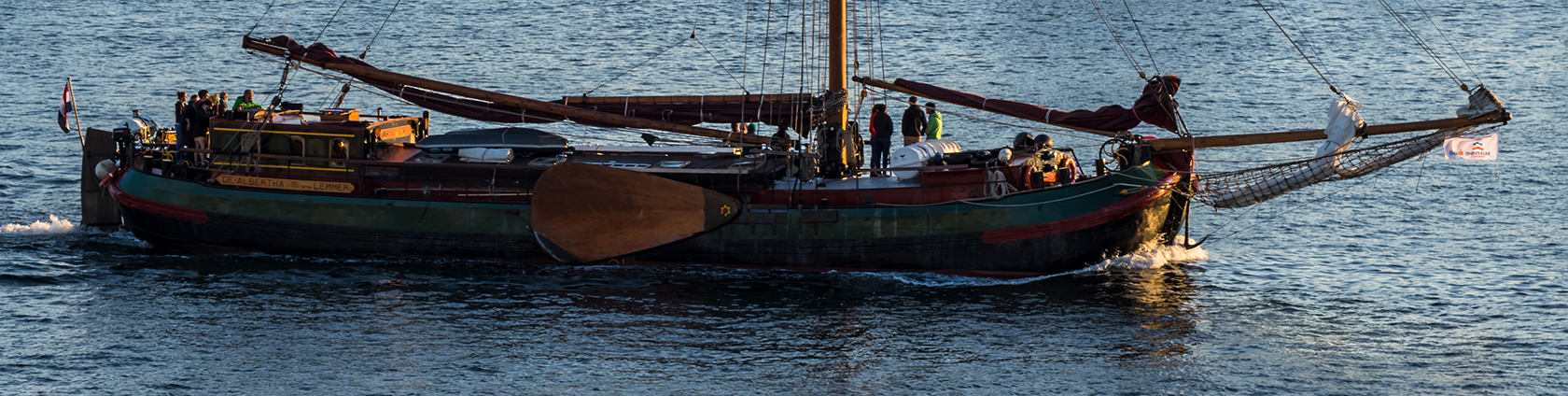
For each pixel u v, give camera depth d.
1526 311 91.06
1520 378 78.12
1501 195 129.50
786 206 97.25
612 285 95.75
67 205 122.88
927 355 81.44
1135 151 97.12
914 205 96.38
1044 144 99.88
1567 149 153.50
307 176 100.62
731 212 96.88
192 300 90.94
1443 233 114.38
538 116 106.69
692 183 96.94
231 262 100.69
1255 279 99.25
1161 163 98.69
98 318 86.75
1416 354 82.31
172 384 75.56
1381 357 81.81
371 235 100.12
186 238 103.19
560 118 106.12
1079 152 152.75
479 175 97.75
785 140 101.50
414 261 100.75
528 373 78.06
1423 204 125.69
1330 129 93.88
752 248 98.19
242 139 100.69
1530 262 104.38
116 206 111.75
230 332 84.31
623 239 97.81
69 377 76.25
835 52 104.69
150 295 91.88
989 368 79.25
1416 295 95.31
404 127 105.62
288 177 100.94
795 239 97.44
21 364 78.00
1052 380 77.44
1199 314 90.06
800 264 98.44
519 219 98.44
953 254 97.19
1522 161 146.38
